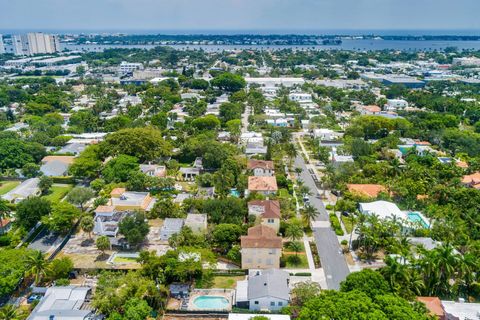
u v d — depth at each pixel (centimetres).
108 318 9894
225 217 14712
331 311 8788
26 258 11612
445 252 10681
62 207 14488
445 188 16525
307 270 12556
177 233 13562
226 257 13038
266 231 12975
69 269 11969
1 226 14438
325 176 18600
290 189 18375
